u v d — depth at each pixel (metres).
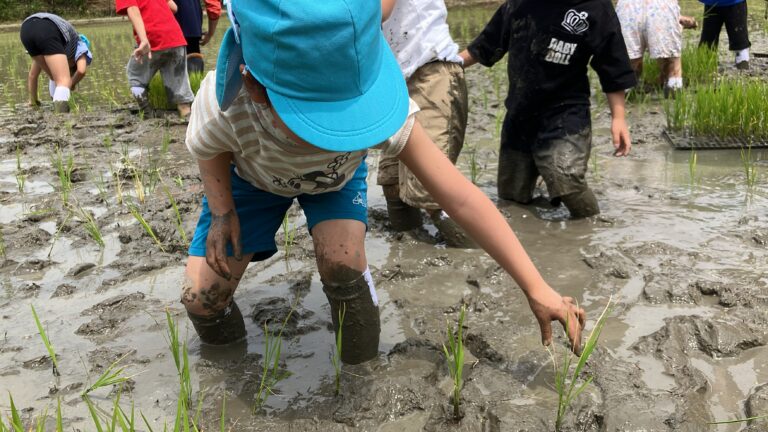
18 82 11.16
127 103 8.70
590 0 4.02
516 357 2.71
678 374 2.55
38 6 24.39
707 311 3.02
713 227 3.92
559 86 4.14
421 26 3.77
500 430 2.30
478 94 7.93
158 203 4.70
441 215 3.81
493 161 5.47
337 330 2.73
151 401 2.59
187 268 2.78
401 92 2.07
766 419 2.25
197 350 2.92
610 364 2.60
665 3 6.95
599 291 3.26
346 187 2.67
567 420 2.31
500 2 22.92
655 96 7.41
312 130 1.91
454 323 3.04
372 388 2.53
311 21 1.83
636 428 2.25
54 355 2.80
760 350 2.72
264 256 2.89
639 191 4.61
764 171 4.89
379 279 3.50
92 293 3.50
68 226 4.40
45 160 6.13
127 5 7.18
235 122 2.29
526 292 2.36
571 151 4.12
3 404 2.59
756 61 9.19
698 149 5.50
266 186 2.59
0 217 4.67
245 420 2.45
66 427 2.45
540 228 4.09
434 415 2.42
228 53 2.03
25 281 3.67
